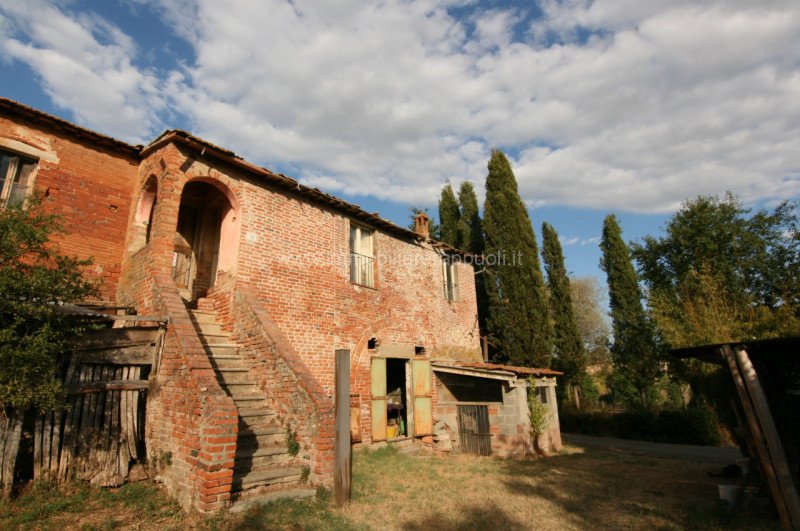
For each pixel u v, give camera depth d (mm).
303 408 7352
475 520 6316
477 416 13273
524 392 13016
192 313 9219
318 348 10539
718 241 20703
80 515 5531
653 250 22938
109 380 6922
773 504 6586
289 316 10070
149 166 9711
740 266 19906
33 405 6117
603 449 14852
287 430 7531
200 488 5680
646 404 24094
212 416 5801
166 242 8398
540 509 6918
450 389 14688
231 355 8727
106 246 9625
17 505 5523
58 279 6094
